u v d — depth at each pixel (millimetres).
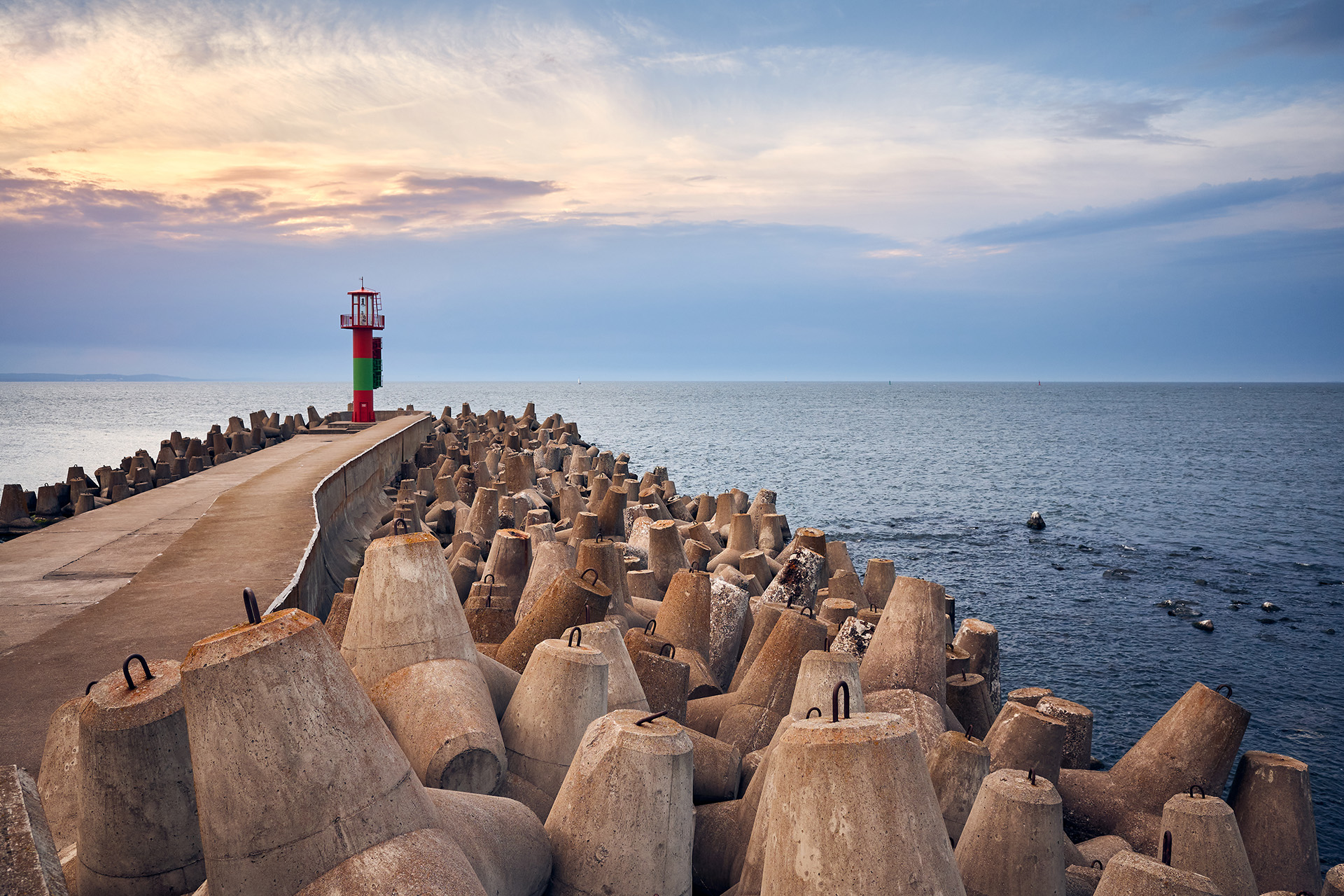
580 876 4398
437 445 36781
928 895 3420
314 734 3094
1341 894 5137
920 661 8039
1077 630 18812
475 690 5375
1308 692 15320
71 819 4387
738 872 5414
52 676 6371
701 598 9336
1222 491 43000
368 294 41031
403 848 3143
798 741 3621
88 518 13695
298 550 10672
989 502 38562
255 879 3004
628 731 4613
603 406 149750
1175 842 5641
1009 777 5129
